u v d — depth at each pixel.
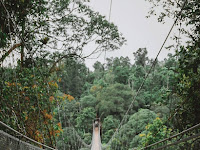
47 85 8.59
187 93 5.74
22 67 7.49
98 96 49.34
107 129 41.16
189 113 5.73
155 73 44.78
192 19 5.62
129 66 69.25
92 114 43.47
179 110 5.78
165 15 6.40
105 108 46.03
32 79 7.57
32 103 7.69
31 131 7.56
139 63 65.25
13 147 4.39
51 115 8.59
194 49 5.60
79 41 11.11
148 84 44.97
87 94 53.88
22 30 7.45
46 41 9.58
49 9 10.47
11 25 5.77
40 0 8.30
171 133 6.11
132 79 53.50
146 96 42.75
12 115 5.92
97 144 25.34
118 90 48.62
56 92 9.98
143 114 27.06
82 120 42.22
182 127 5.85
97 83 59.56
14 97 6.19
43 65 10.15
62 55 11.03
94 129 35.81
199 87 5.57
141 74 55.34
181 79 5.92
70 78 48.69
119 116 45.44
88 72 67.44
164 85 38.53
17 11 6.82
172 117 6.10
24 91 7.30
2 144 3.86
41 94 7.91
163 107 27.45
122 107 45.59
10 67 5.59
